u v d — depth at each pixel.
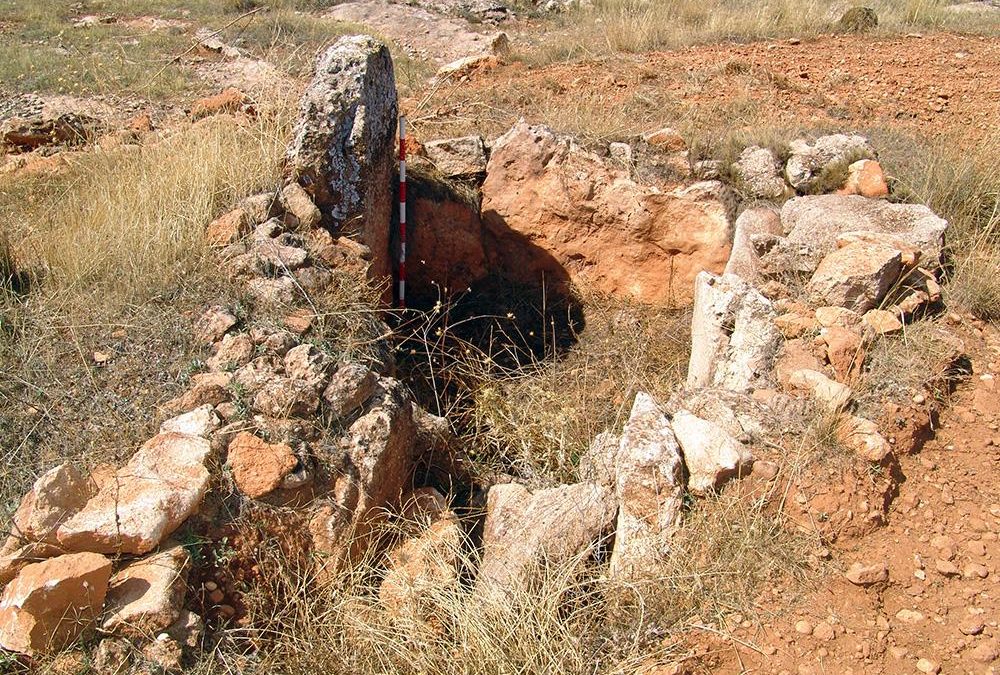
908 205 5.34
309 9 13.80
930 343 4.47
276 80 7.54
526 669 3.01
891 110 7.25
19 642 2.80
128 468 3.40
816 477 3.72
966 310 4.89
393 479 3.99
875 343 4.47
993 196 5.57
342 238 5.16
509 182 6.44
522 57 9.23
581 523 3.73
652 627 3.24
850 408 4.08
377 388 4.09
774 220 5.60
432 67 10.31
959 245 5.29
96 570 2.90
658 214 6.09
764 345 4.39
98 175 5.78
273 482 3.45
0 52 10.56
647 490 3.68
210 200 5.08
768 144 6.32
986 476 3.92
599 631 3.31
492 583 3.40
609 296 6.35
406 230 6.31
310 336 4.32
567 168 6.30
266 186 5.30
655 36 9.39
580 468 4.34
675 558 3.42
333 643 3.15
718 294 4.58
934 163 5.85
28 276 4.67
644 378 5.30
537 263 6.50
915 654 3.14
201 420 3.60
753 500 3.63
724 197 6.04
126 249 4.69
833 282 4.67
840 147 6.12
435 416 4.61
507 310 6.39
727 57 8.56
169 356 4.07
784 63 8.35
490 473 4.67
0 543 3.16
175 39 11.23
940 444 4.09
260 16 12.29
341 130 5.24
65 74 9.78
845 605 3.31
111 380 3.93
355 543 3.60
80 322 4.24
